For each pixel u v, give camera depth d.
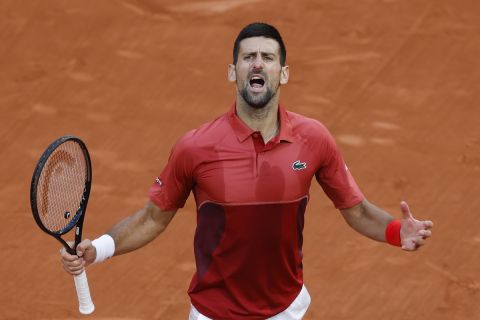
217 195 17.20
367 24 39.38
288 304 18.47
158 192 17.98
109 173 32.19
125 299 26.86
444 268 28.03
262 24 17.19
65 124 34.84
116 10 40.34
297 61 37.78
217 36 39.00
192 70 37.38
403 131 34.12
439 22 39.25
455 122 34.47
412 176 31.86
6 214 30.67
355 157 32.81
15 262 28.45
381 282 27.45
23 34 39.41
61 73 37.47
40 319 26.11
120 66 37.66
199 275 17.97
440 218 29.98
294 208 17.47
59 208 17.50
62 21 39.94
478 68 37.00
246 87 16.97
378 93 36.06
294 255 18.05
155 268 28.12
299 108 35.34
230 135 17.23
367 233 18.81
